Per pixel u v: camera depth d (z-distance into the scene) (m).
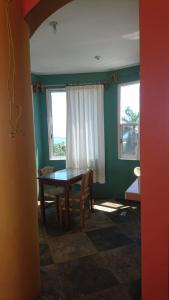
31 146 2.09
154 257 1.51
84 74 4.98
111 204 4.68
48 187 4.63
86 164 4.98
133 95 4.67
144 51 1.41
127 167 4.86
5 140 1.69
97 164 4.99
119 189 5.00
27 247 2.01
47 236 3.45
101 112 4.88
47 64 4.25
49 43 3.17
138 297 2.16
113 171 5.02
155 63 1.39
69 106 4.96
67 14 2.37
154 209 1.47
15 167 1.82
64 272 2.57
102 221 3.91
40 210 4.22
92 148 4.96
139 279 2.42
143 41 1.41
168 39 1.35
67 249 3.06
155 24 1.37
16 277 1.84
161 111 1.40
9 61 1.74
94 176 4.98
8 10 1.73
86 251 3.00
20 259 1.90
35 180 2.17
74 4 2.20
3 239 1.66
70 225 3.80
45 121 5.24
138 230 3.55
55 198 4.04
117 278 2.45
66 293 2.24
